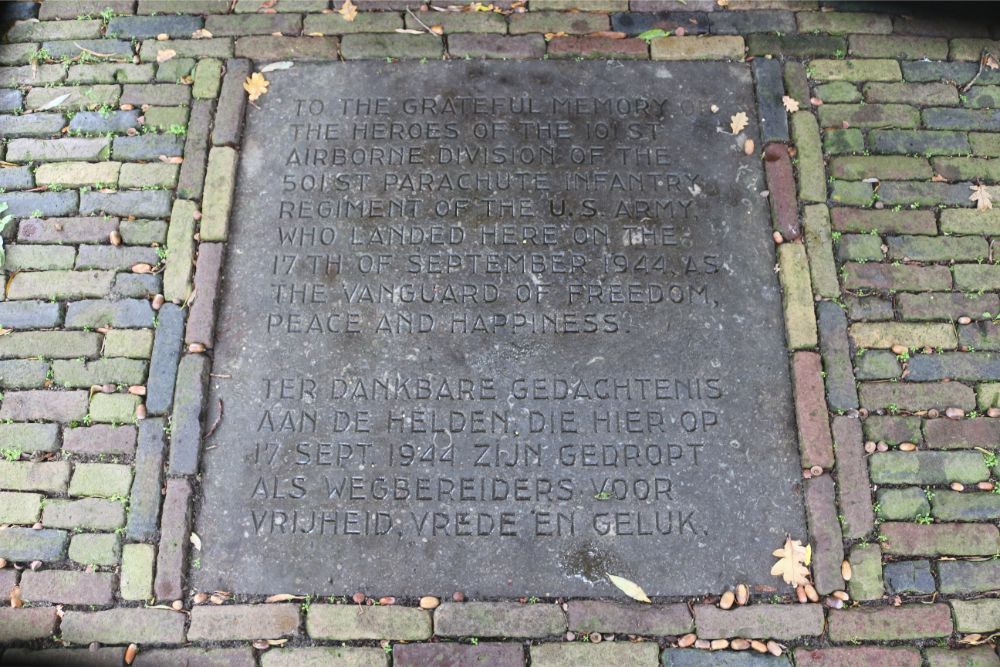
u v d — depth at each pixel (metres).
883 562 2.09
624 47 2.39
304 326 2.19
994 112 2.36
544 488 2.11
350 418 2.14
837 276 2.23
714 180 2.28
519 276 2.21
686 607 2.07
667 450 2.12
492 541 2.09
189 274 2.23
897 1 2.44
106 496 2.12
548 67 2.37
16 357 2.20
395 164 2.29
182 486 2.12
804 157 2.31
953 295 2.23
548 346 2.17
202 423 2.14
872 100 2.36
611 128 2.32
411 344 2.18
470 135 2.32
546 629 2.06
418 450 2.12
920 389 2.17
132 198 2.29
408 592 2.07
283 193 2.27
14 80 2.39
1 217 2.28
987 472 2.13
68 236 2.27
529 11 2.43
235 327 2.19
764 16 2.42
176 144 2.32
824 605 2.07
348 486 2.11
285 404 2.15
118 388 2.17
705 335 2.18
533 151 2.30
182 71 2.38
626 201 2.26
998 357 2.19
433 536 2.09
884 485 2.13
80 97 2.37
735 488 2.11
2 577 2.09
